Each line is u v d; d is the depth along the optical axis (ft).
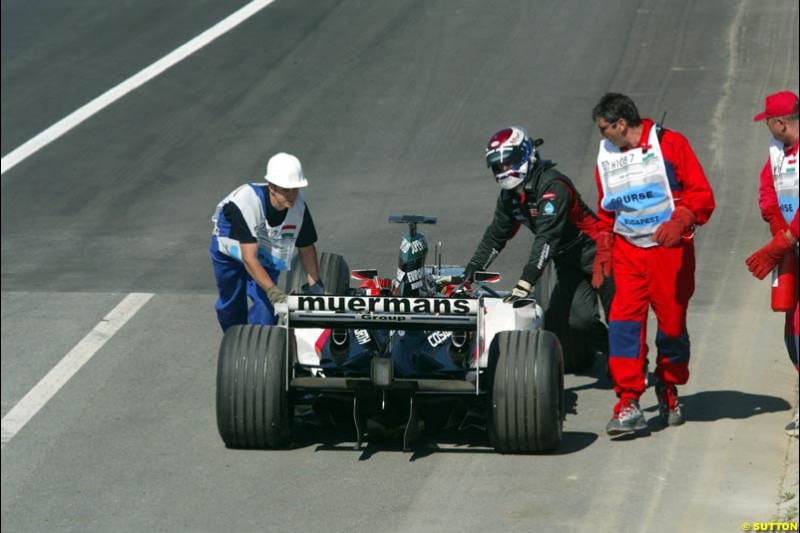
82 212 194.08
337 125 226.58
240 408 98.73
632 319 101.45
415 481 94.12
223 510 89.61
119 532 86.33
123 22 292.20
